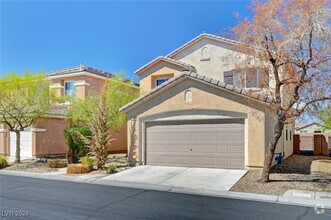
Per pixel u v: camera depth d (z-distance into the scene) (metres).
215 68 22.53
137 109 17.09
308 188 10.83
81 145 18.44
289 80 10.91
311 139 29.22
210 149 15.22
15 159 19.80
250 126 14.29
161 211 8.28
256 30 10.88
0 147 23.66
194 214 8.01
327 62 10.27
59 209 8.47
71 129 18.64
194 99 15.63
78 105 20.33
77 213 8.07
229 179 12.42
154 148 16.61
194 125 15.68
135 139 16.98
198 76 15.26
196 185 11.62
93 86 26.31
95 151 16.05
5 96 17.97
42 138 22.56
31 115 18.80
